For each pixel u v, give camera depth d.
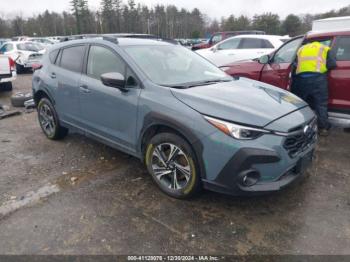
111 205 3.14
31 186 3.54
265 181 2.77
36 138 5.14
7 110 6.98
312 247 2.55
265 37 9.61
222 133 2.71
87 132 4.19
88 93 3.91
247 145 2.64
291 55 5.27
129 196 3.31
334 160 4.18
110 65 3.71
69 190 3.44
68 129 4.90
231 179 2.72
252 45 9.66
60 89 4.42
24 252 2.50
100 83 3.79
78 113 4.22
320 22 7.84
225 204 3.15
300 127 2.91
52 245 2.58
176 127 2.95
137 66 3.45
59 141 4.98
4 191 3.43
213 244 2.59
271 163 2.69
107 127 3.82
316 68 4.59
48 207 3.11
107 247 2.56
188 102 2.97
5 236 2.69
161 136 3.16
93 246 2.57
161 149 3.24
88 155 4.41
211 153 2.77
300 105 3.28
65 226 2.82
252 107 2.90
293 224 2.85
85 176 3.77
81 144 4.83
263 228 2.79
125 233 2.72
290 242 2.62
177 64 3.86
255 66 5.64
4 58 8.84
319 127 4.97
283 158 2.73
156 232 2.73
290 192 3.38
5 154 4.46
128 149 3.63
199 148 2.82
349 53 4.62
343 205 3.13
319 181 3.62
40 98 5.10
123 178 3.71
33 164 4.12
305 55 4.70
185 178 3.12
